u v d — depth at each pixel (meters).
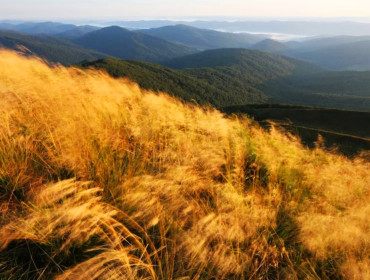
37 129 3.13
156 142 3.88
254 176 3.51
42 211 1.96
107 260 1.68
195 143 3.85
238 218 2.44
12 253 1.85
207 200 2.83
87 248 1.97
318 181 3.62
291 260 2.35
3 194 2.32
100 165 2.84
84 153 2.90
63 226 1.89
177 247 2.06
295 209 2.90
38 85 3.87
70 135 2.98
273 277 2.21
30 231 1.86
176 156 3.36
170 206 2.44
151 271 1.81
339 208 3.07
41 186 2.37
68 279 1.64
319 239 2.28
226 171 3.64
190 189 2.82
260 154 4.05
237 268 1.99
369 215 2.64
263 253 2.28
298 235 2.46
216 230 2.22
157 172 3.09
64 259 1.87
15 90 3.54
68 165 2.66
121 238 2.09
